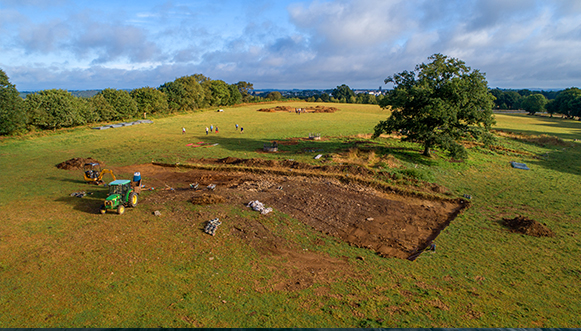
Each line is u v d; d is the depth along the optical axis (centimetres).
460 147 3284
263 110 10450
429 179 2970
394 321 1058
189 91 10188
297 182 2780
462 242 1822
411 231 1997
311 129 6238
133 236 1675
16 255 1446
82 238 1631
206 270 1388
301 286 1298
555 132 7000
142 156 3766
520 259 1634
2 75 4691
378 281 1371
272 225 1909
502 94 17412
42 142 4619
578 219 2206
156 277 1309
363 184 2808
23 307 1087
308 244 1727
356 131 5950
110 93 7031
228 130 6075
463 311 1154
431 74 3378
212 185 2573
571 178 3312
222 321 1029
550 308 1207
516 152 4472
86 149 4181
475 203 2505
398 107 3562
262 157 3681
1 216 1911
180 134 5531
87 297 1155
